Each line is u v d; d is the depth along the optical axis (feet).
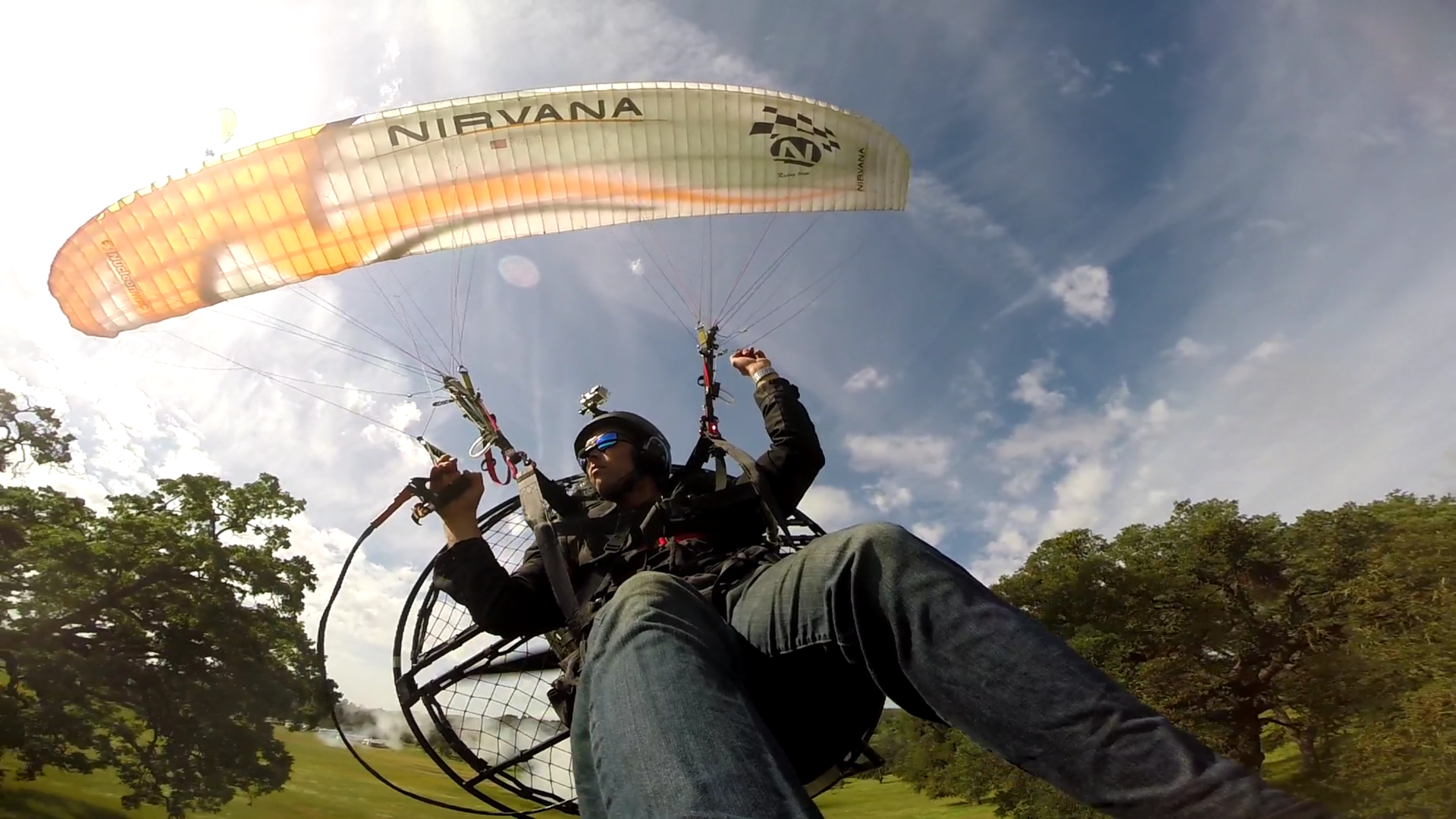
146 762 77.82
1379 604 95.76
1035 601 124.77
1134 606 119.65
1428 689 79.92
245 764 81.10
